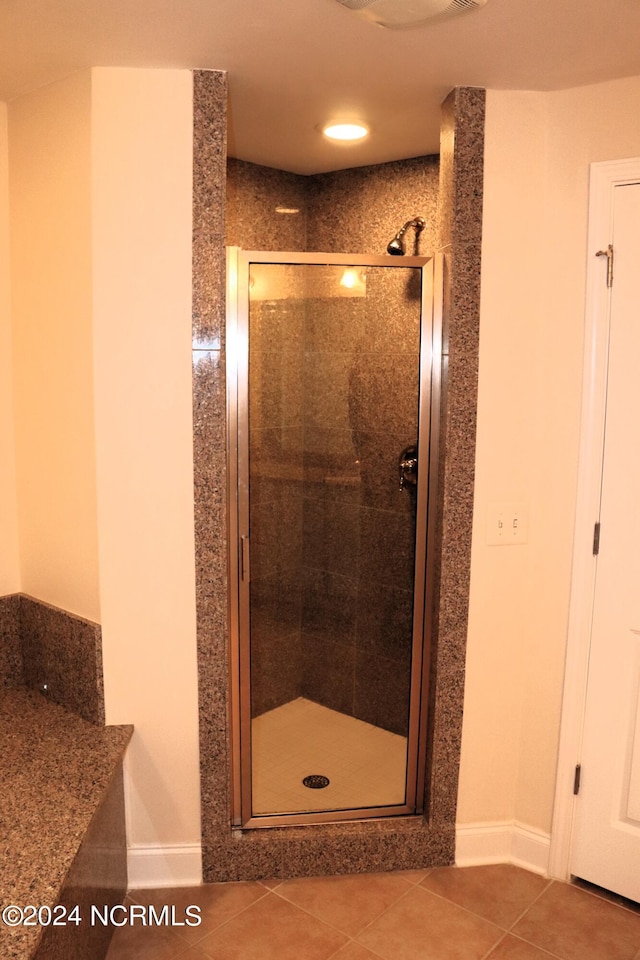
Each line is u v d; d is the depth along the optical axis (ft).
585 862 7.29
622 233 6.56
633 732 6.97
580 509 6.92
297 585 7.89
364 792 7.88
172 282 6.55
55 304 6.93
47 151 6.79
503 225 6.81
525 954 6.41
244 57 6.10
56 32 5.64
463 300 6.81
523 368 7.00
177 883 7.27
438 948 6.46
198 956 6.33
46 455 7.28
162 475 6.78
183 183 6.46
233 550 7.27
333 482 7.89
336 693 8.18
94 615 6.98
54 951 4.93
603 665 7.02
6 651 7.75
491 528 7.12
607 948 6.50
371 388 7.68
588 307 6.71
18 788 5.91
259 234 9.68
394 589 7.85
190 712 7.07
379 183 9.43
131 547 6.86
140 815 7.17
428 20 5.29
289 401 7.62
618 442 6.75
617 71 6.28
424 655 7.57
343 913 6.88
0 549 7.68
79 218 6.56
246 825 7.47
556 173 6.78
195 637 6.97
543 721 7.38
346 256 7.15
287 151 8.87
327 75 6.47
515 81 6.52
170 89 6.37
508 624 7.33
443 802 7.50
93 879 5.92
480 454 7.02
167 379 6.66
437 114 7.46
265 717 7.79
